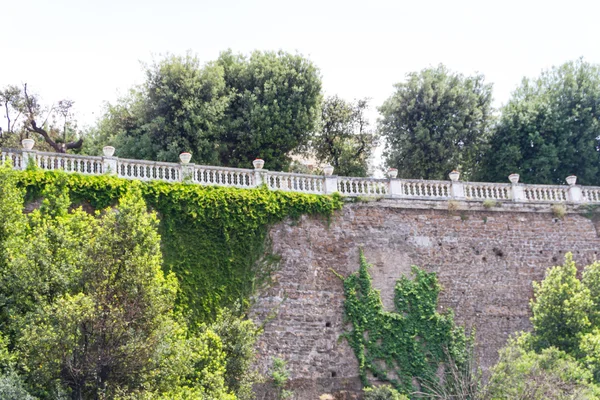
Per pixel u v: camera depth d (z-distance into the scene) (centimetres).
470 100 4131
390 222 2923
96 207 2408
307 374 2620
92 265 1891
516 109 4116
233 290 2578
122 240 1930
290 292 2680
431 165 4056
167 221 2523
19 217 2038
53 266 1889
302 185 2855
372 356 2728
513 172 3994
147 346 1862
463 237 3011
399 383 2730
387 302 2819
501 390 2311
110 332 1841
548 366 2312
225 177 2709
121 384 1859
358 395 2669
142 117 3738
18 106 4312
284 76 3834
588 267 2792
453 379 2767
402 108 4131
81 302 1788
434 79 4131
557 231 3155
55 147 4031
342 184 2930
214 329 2270
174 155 3534
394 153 4116
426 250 2939
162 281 2034
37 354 1772
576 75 4184
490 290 2973
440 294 2902
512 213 3116
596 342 2342
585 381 2233
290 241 2734
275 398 2536
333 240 2812
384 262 2861
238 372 2233
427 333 2825
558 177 4028
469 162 4181
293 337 2636
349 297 2761
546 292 2620
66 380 1830
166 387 1886
